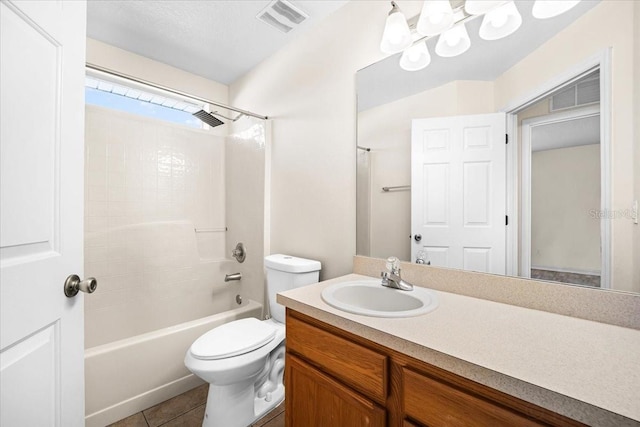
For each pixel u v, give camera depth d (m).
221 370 1.20
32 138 0.67
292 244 1.95
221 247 2.71
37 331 0.68
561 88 0.92
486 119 1.11
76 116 0.81
